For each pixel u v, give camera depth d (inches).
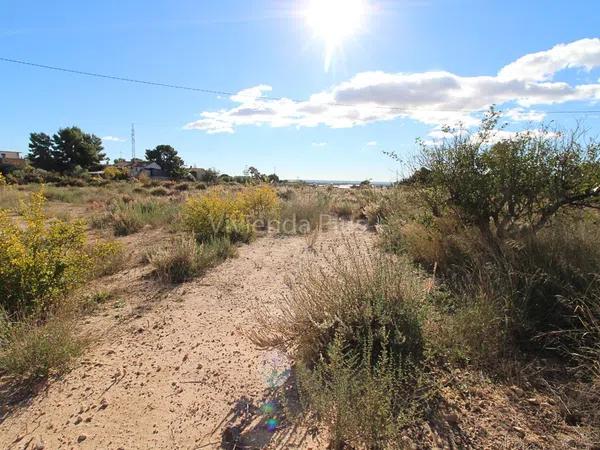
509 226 199.2
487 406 101.3
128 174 2098.9
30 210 196.5
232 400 112.7
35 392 118.4
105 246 241.1
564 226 175.6
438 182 223.0
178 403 112.3
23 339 131.8
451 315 135.8
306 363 124.7
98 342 152.2
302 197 557.6
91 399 114.8
